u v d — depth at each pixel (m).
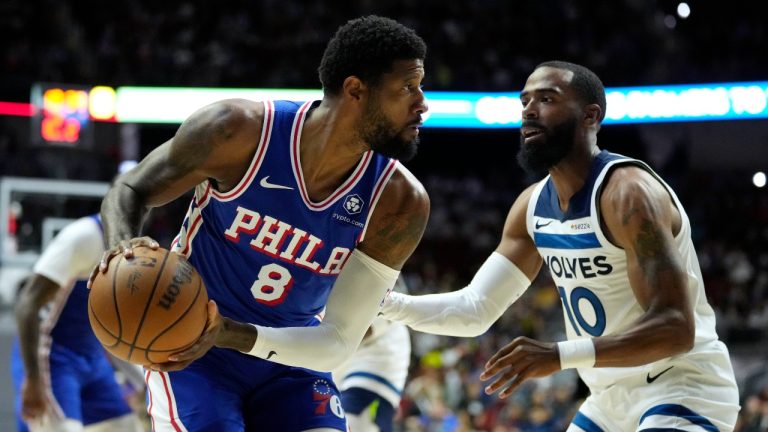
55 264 4.32
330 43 2.67
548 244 3.21
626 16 17.95
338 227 2.73
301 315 2.87
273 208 2.67
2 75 15.93
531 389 9.38
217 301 2.78
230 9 18.41
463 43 18.00
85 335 4.61
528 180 18.55
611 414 3.15
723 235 16.73
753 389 8.74
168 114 15.78
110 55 16.75
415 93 2.64
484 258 16.59
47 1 17.23
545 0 18.53
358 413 4.34
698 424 2.94
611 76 16.56
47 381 4.46
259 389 2.83
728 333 12.35
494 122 15.66
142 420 6.87
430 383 9.55
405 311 3.25
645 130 17.81
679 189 17.47
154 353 2.37
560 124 3.08
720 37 16.86
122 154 16.36
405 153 2.69
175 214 16.20
